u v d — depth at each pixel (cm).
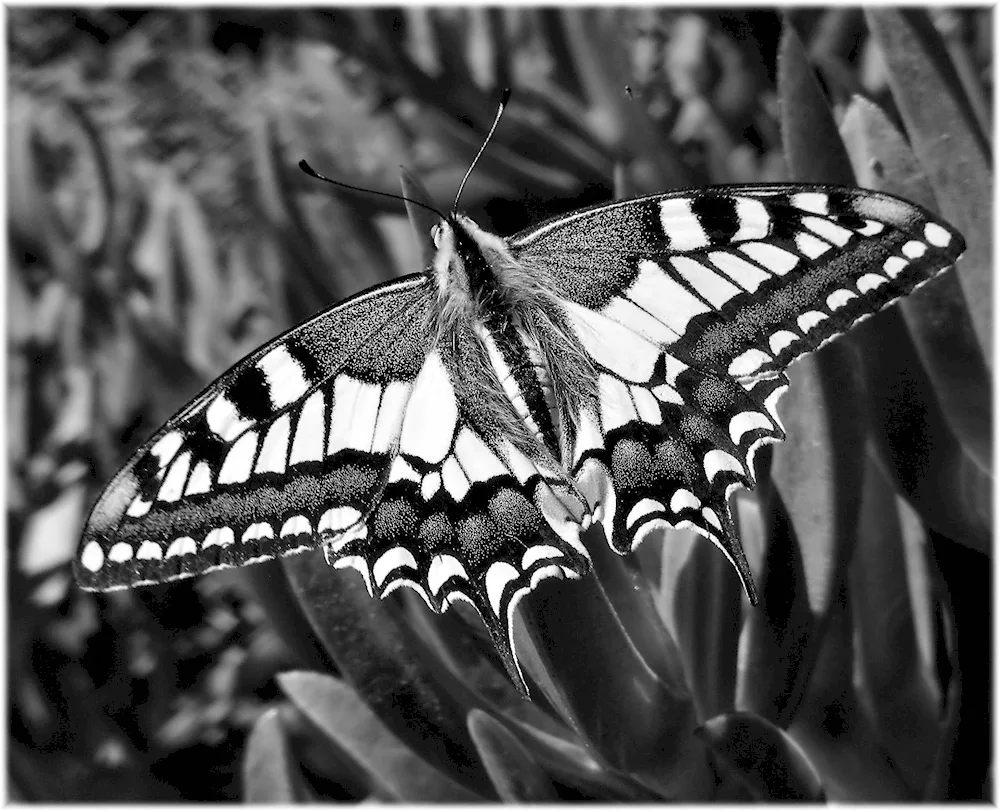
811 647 14
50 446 20
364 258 18
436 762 15
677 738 14
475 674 15
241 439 15
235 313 20
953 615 14
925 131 15
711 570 14
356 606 15
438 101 20
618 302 15
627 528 15
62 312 20
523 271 16
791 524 14
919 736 15
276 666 19
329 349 15
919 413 14
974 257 14
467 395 15
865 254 14
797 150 15
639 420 15
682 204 15
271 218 18
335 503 15
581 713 14
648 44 20
